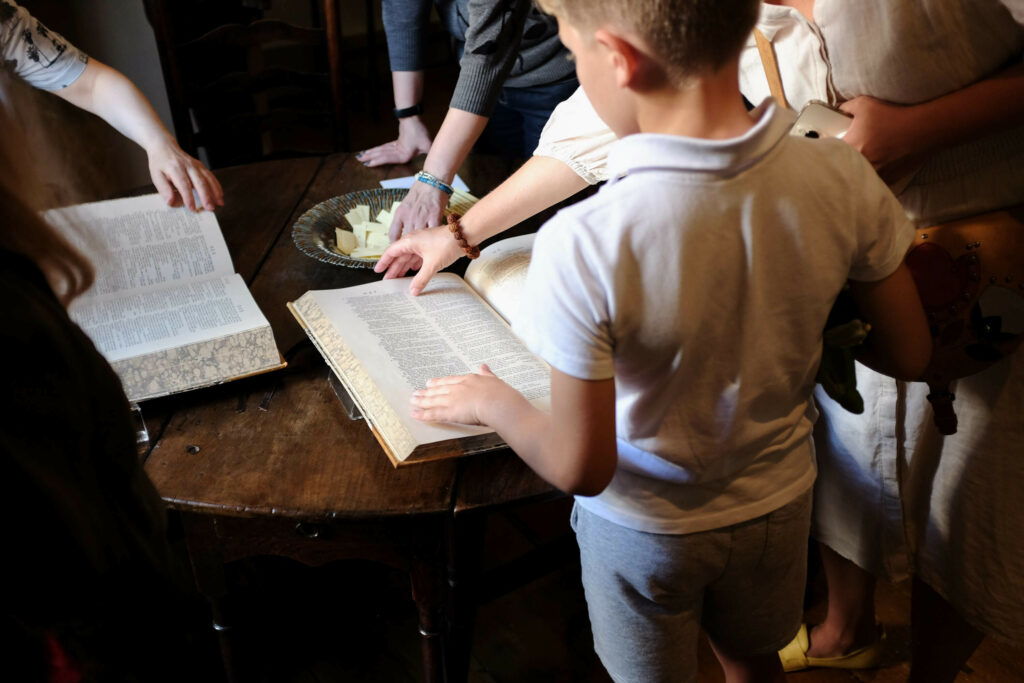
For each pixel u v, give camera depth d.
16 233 0.49
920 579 1.25
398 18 1.69
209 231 1.28
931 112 0.89
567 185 1.17
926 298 0.91
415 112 1.79
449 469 0.94
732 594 0.91
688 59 0.60
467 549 1.04
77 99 1.39
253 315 1.08
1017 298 0.94
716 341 0.68
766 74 0.97
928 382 0.96
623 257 0.63
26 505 0.47
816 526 1.35
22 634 0.49
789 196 0.65
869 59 0.90
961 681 1.46
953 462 1.12
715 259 0.64
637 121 0.66
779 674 1.09
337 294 1.15
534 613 1.61
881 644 1.48
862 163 0.71
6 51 1.29
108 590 0.55
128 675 0.59
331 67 2.02
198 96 1.94
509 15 1.29
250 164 1.77
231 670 1.18
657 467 0.76
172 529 1.22
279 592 1.61
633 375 0.70
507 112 1.92
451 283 1.20
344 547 1.01
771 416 0.77
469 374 0.91
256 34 1.94
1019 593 1.11
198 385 1.04
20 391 0.47
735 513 0.81
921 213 1.01
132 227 1.26
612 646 0.93
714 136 0.64
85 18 2.50
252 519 0.99
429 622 1.05
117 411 0.57
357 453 0.97
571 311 0.64
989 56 0.88
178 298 1.14
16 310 0.47
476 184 1.64
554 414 0.70
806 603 1.62
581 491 0.72
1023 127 0.94
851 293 0.80
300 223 1.42
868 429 1.18
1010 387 1.02
